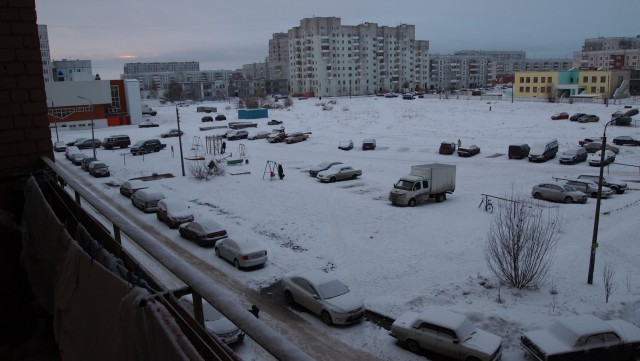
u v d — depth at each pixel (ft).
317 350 45.14
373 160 150.71
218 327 43.60
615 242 73.77
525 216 69.82
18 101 17.38
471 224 82.79
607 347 42.34
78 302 8.79
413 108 301.02
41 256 12.39
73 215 12.95
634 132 183.73
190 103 438.81
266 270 64.34
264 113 275.80
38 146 17.94
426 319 44.45
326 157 157.69
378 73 494.59
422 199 96.89
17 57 17.22
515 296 55.57
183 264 6.62
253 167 141.79
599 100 303.48
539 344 42.52
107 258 8.35
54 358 12.57
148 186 111.45
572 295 56.03
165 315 5.56
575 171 128.67
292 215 90.58
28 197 14.38
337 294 51.31
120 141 184.24
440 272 62.95
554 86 340.59
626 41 565.12
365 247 72.84
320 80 464.65
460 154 153.48
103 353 7.57
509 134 192.13
